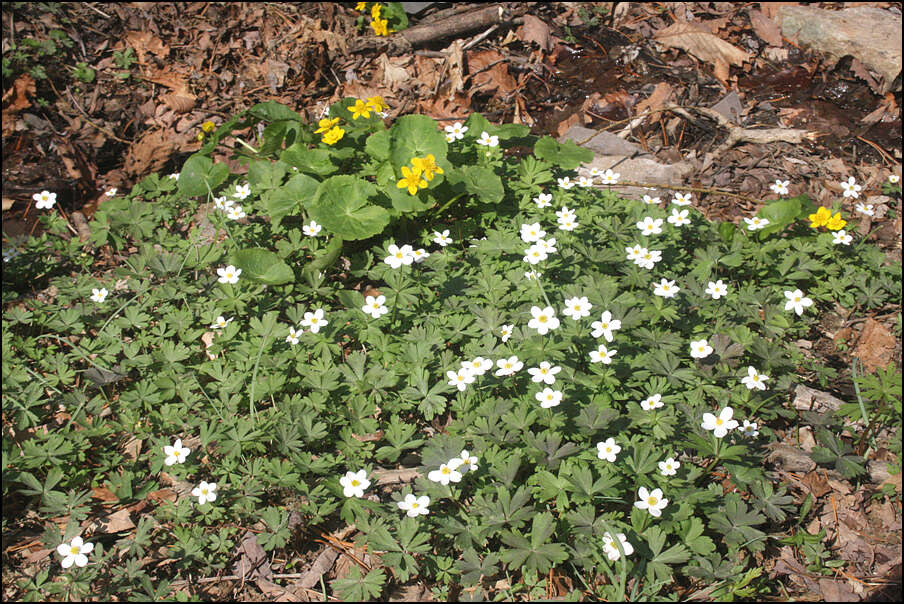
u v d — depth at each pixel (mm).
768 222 982
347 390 860
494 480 798
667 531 765
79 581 758
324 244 981
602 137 1154
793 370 898
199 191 1054
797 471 836
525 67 1271
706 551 761
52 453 814
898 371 906
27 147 1141
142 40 1269
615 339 865
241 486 799
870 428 835
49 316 935
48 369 895
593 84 1253
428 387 854
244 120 1081
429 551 781
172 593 769
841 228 977
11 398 850
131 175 1145
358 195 976
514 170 1058
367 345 916
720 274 984
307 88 1236
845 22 1267
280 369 870
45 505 795
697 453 833
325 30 1291
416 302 910
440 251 996
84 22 1264
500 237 958
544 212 1006
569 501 792
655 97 1226
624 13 1376
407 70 1254
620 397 837
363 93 1229
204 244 1016
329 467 813
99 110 1190
